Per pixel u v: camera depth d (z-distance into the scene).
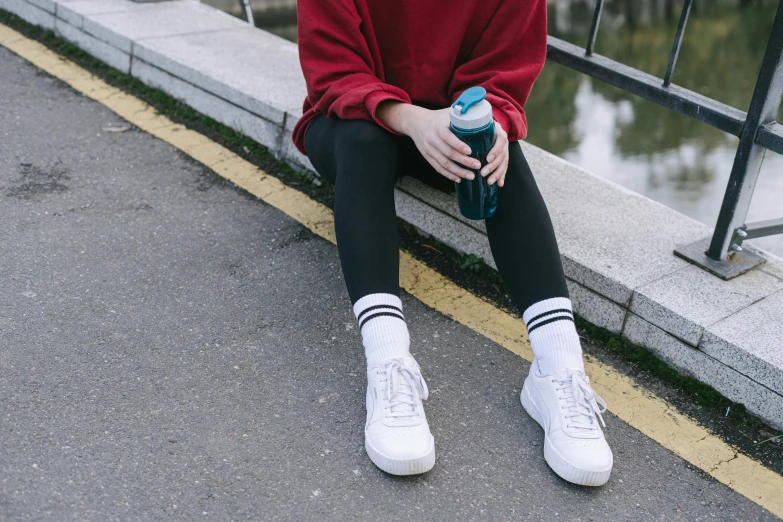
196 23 3.55
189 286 2.23
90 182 2.69
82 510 1.55
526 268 1.78
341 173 1.80
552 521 1.61
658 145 5.65
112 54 3.46
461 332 2.13
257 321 2.11
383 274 1.75
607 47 7.10
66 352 1.96
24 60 3.55
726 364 1.87
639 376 2.01
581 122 5.95
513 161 1.82
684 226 2.28
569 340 1.76
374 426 1.70
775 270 2.13
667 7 8.16
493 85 1.93
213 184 2.73
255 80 2.98
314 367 1.97
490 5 1.97
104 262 2.30
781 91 1.87
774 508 1.68
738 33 7.69
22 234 2.39
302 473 1.68
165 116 3.14
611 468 1.72
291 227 2.52
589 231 2.24
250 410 1.83
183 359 1.96
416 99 2.07
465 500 1.64
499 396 1.93
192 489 1.62
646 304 1.99
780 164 4.96
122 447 1.70
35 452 1.67
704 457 1.79
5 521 1.50
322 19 1.92
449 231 2.38
